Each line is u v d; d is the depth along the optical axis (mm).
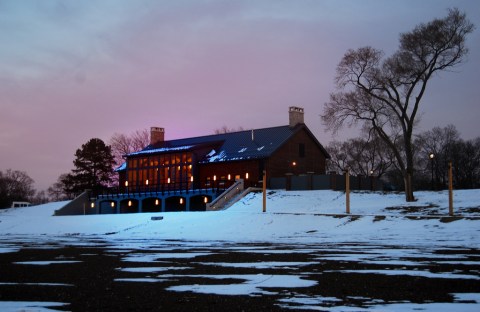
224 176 64438
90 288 9586
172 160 67562
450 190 34781
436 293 8758
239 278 10945
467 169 91688
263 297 8461
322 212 43938
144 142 100688
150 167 69875
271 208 49656
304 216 37875
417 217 32938
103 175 90562
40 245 25125
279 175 62750
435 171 93000
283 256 16719
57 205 75250
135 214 50094
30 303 7922
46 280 10805
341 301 8023
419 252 17906
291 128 65812
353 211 44000
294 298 8344
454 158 91250
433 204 44000
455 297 8344
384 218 34000
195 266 13609
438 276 10984
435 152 93375
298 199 53531
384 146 85125
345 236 29891
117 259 16109
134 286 9836
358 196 53625
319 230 33969
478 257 15719
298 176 59656
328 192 56156
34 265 14211
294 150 65000
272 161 62125
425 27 47562
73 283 10305
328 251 18812
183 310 7359
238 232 35906
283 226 36156
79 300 8234
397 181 97438
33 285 10023
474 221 29828
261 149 63375
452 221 30656
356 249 19734
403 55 48312
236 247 22016
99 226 46469
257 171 61781
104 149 91500
